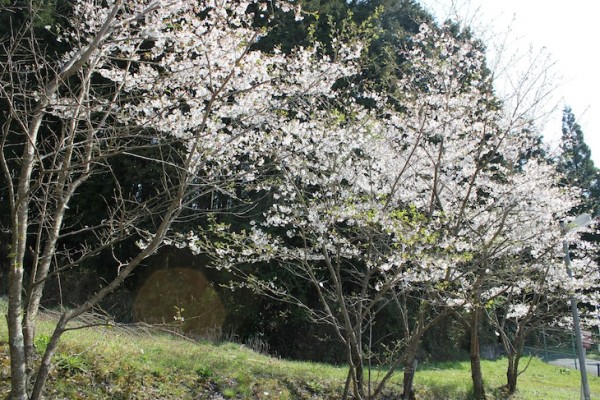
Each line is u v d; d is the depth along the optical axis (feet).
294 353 42.42
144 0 18.28
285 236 38.52
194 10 20.33
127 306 41.42
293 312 41.34
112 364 20.58
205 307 41.42
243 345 35.86
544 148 28.91
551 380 45.98
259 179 23.45
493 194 26.37
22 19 33.24
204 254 42.16
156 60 23.76
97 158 12.85
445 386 30.60
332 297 24.30
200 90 17.72
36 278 14.17
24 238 13.03
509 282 25.75
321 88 19.83
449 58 24.31
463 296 21.94
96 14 19.21
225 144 16.24
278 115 20.84
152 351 23.89
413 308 44.60
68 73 13.10
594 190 69.46
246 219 39.01
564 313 34.58
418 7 39.32
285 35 35.91
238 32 17.69
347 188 22.08
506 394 32.30
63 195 14.82
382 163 23.95
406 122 24.73
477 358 30.04
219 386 22.52
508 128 24.41
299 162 20.59
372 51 33.83
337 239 20.75
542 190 27.09
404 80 25.27
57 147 14.10
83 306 13.34
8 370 18.11
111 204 41.68
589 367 57.77
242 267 40.45
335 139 20.52
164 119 17.20
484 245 22.26
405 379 26.53
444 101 23.27
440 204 23.62
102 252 42.93
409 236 18.15
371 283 40.55
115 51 21.63
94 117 22.48
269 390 23.53
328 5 37.14
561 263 30.17
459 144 25.27
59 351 19.77
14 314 12.53
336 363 41.78
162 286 42.45
